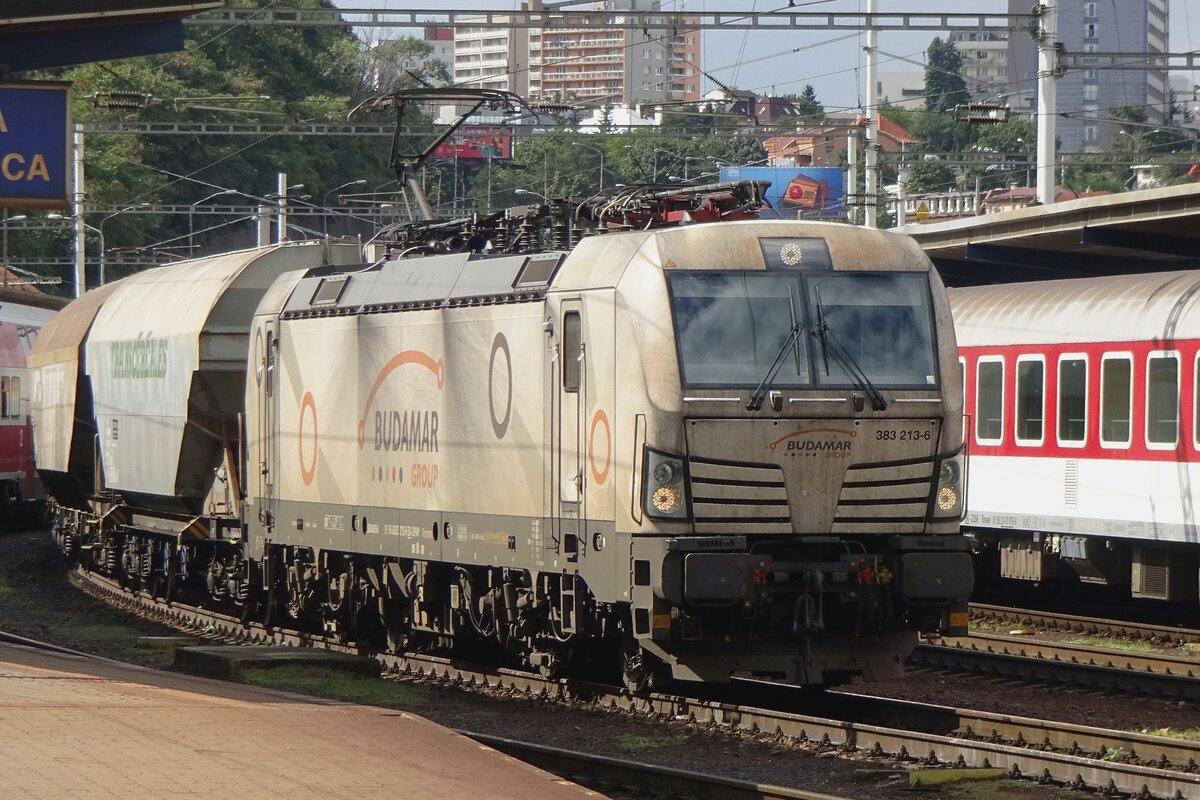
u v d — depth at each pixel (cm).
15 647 3142
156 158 12462
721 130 6431
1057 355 4144
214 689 2528
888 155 7538
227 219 12938
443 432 2989
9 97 2969
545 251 2814
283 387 3625
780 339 2533
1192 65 5250
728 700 2839
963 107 6078
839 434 2528
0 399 6481
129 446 4572
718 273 2534
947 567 2552
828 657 2539
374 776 1759
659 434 2464
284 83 13288
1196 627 4109
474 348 2897
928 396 2575
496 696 2883
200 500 4250
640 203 2817
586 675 3052
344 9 4838
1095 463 4022
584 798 1750
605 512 2542
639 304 2511
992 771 2147
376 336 3231
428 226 3375
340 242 4253
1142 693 2944
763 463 2497
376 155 12900
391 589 3281
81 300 5600
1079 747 2311
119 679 2552
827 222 2656
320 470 3453
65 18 2886
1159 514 3831
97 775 1656
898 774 2167
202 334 4056
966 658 3266
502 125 5631
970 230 4744
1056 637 3847
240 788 1642
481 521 2881
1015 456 4284
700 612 2495
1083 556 4150
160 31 3023
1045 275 5125
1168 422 3800
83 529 5288
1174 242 4450
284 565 3738
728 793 2033
